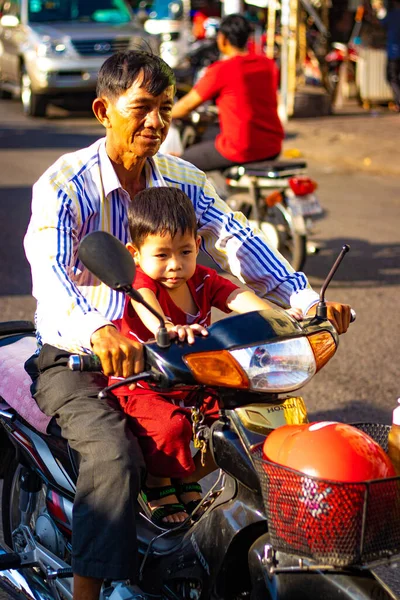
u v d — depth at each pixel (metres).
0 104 22.05
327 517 2.37
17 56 20.09
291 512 2.43
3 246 9.76
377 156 14.90
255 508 2.74
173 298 3.16
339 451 2.46
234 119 8.78
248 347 2.73
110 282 2.64
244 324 2.79
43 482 3.67
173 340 2.73
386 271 9.03
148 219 3.03
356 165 14.73
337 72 20.39
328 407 5.78
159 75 3.28
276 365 2.76
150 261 3.06
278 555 2.59
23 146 16.20
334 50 20.98
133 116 3.30
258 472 2.55
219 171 9.04
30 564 3.58
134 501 2.99
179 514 3.21
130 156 3.41
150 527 3.21
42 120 19.50
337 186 13.37
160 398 3.14
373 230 10.70
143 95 3.27
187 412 3.12
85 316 2.97
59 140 16.91
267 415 2.78
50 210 3.33
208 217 3.64
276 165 8.64
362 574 2.52
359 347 6.92
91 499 3.00
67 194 3.35
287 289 3.51
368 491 2.34
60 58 18.75
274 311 2.90
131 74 3.28
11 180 13.20
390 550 2.43
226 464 2.78
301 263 8.59
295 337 2.80
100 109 3.41
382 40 20.44
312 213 8.59
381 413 5.68
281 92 18.39
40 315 3.46
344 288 8.48
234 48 8.83
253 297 3.26
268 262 3.55
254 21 24.06
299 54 20.09
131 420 3.15
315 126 17.69
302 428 2.62
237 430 2.77
